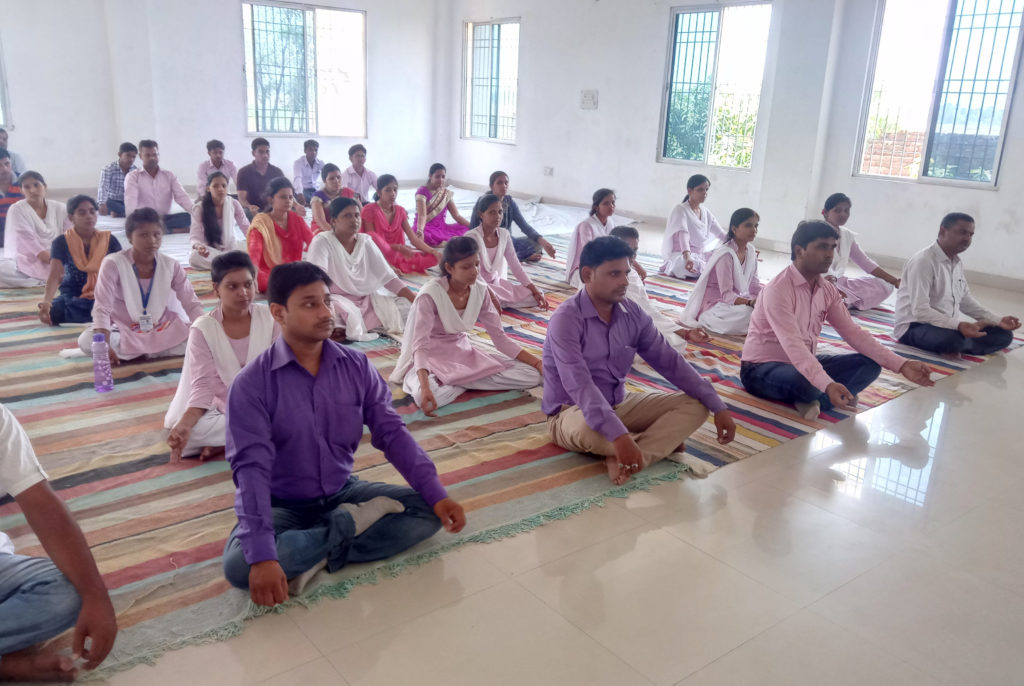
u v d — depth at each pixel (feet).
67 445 10.07
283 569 6.65
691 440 10.94
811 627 6.90
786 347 11.39
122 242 23.29
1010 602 7.42
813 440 11.13
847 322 11.85
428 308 11.87
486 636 6.60
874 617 7.09
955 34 22.85
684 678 6.19
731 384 13.34
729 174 29.35
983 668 6.46
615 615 6.95
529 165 37.83
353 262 15.23
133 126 33.45
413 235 21.66
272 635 6.50
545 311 17.97
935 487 9.78
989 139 22.62
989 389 13.65
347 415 7.14
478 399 12.15
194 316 13.52
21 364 13.19
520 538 8.21
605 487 9.39
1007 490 9.77
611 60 32.81
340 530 6.98
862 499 9.39
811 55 25.39
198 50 34.30
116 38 32.30
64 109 32.42
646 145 32.17
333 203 15.06
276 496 7.23
